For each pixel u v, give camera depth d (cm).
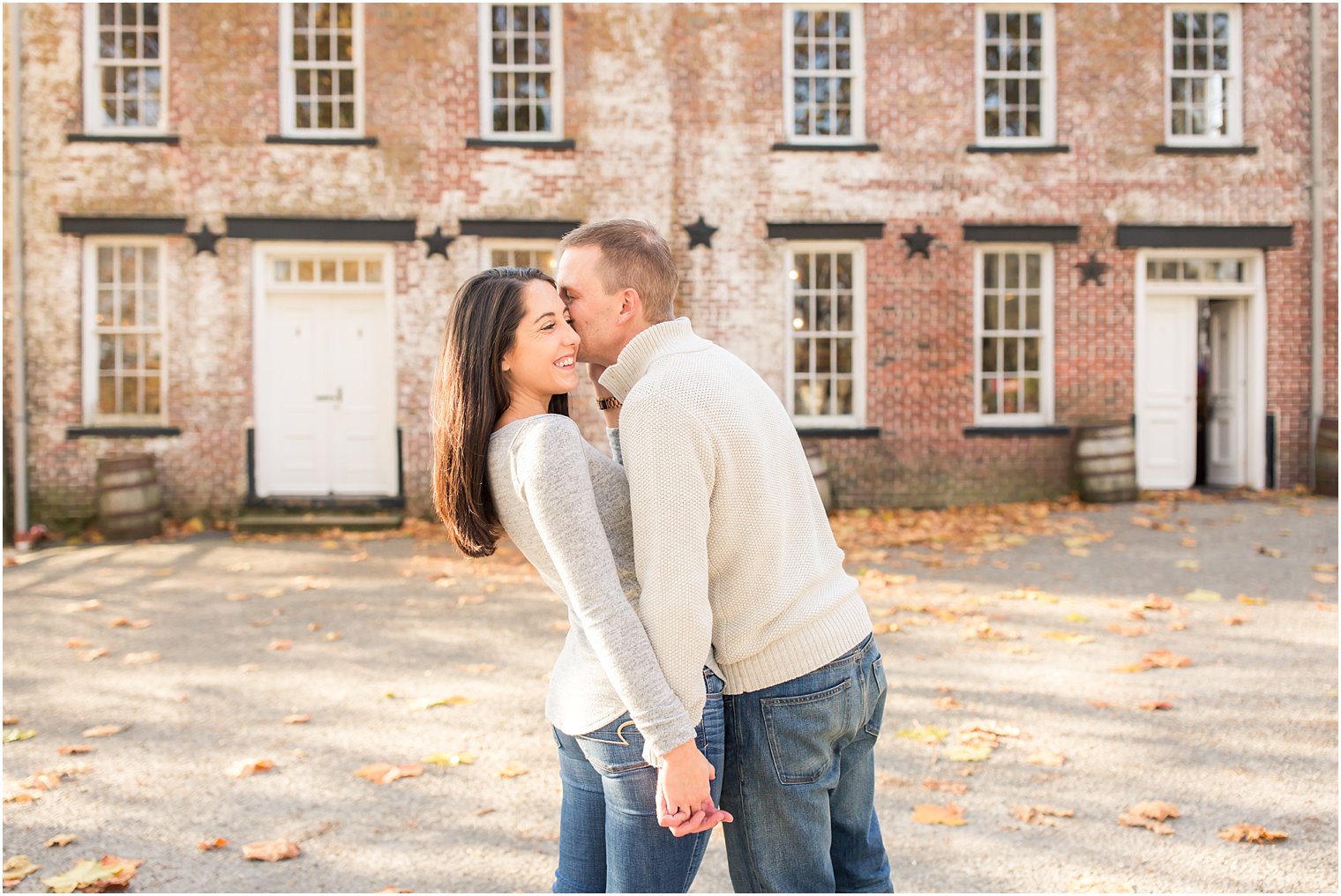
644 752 174
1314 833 321
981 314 1154
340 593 727
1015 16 1154
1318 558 775
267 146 1073
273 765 392
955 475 1143
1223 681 480
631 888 184
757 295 1124
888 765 385
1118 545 856
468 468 187
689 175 1116
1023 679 489
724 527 186
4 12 1038
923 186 1136
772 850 193
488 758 400
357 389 1114
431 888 295
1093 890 288
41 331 1049
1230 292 1176
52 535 1019
